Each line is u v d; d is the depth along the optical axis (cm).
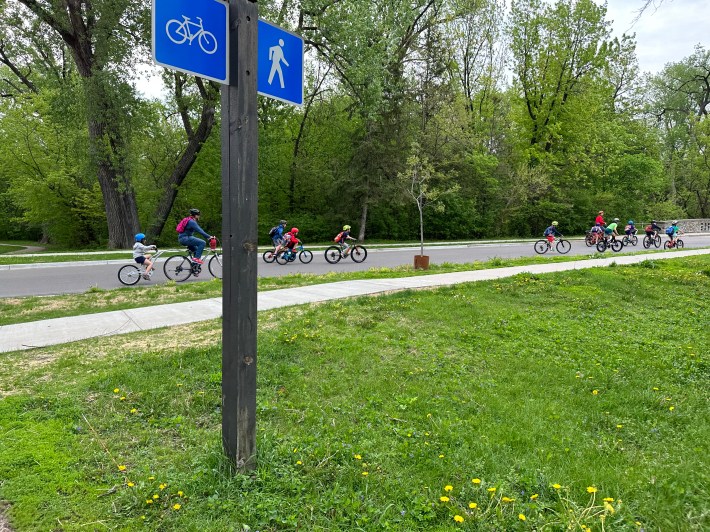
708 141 4484
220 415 396
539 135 3828
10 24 2123
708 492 308
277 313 748
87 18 2000
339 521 260
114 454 325
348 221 3072
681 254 1808
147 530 247
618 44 3791
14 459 306
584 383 526
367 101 2319
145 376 467
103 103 1958
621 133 4266
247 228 280
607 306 899
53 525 246
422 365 553
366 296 873
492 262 1455
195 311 788
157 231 2530
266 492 279
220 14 267
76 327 680
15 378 466
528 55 3762
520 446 370
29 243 4122
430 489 298
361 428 384
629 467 345
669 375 571
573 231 3919
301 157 3206
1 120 2836
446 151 2973
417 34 2986
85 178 2309
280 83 306
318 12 2089
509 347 639
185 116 2517
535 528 262
